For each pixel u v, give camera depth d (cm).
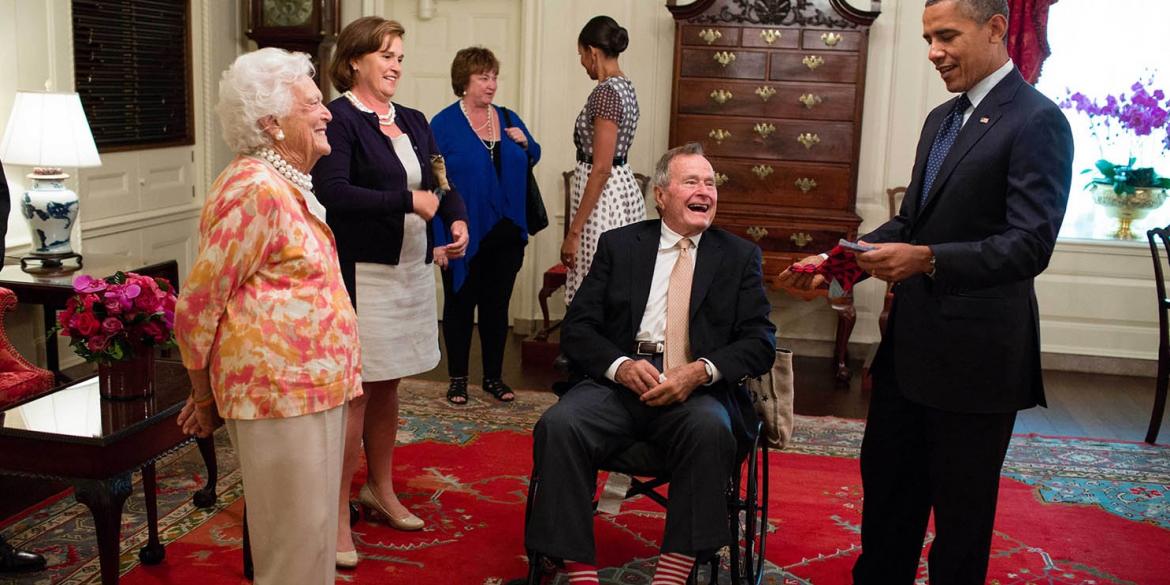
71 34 499
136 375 292
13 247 477
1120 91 627
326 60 643
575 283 468
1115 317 608
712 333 306
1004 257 233
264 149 232
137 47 562
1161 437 486
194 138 617
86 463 259
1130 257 601
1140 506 393
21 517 347
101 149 534
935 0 249
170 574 312
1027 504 392
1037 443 466
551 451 278
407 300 330
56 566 313
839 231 574
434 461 415
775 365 311
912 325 259
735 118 582
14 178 477
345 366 235
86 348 282
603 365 298
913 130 608
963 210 249
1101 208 636
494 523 359
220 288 222
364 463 409
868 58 604
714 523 274
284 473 230
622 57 627
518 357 592
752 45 575
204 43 612
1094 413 525
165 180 593
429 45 656
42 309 509
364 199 309
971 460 254
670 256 317
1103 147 634
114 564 267
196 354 227
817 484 406
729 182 587
